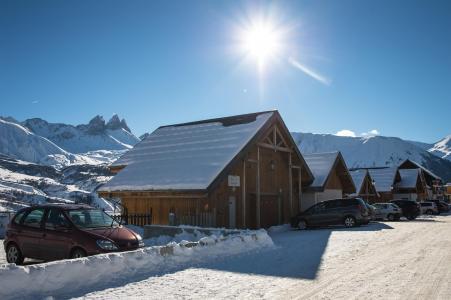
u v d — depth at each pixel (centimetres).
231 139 2342
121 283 910
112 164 2678
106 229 1166
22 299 779
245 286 878
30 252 1195
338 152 3148
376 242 1631
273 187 2662
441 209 5384
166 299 782
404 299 758
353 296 786
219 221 2178
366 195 4284
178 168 2236
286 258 1246
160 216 2264
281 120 2578
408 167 7725
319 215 2539
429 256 1256
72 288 855
